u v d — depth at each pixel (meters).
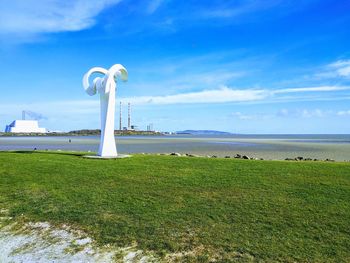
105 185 11.48
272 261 6.06
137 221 8.07
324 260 6.06
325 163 16.23
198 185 11.36
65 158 17.89
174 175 13.02
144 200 9.69
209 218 8.18
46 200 9.91
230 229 7.49
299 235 7.13
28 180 12.30
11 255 6.67
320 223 7.77
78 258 6.45
